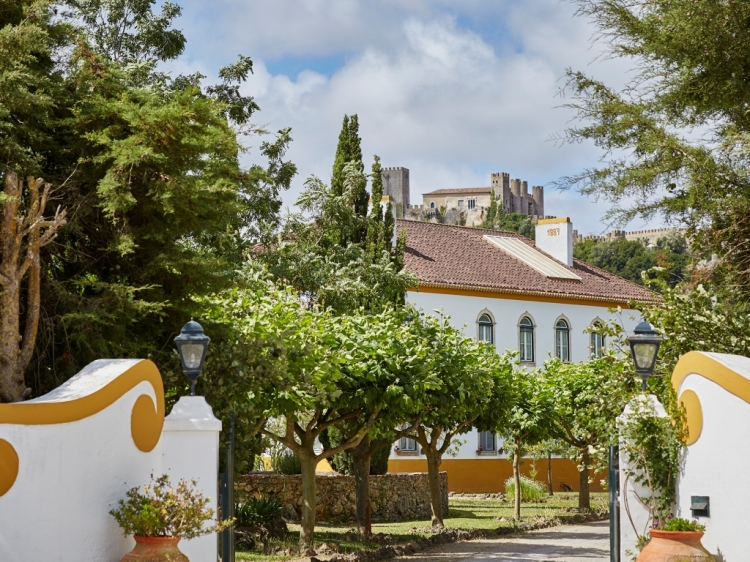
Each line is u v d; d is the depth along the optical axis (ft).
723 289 43.47
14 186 33.12
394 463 112.98
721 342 40.50
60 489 23.90
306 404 47.67
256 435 56.44
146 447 27.94
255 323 44.91
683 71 43.52
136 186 39.32
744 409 28.63
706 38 41.27
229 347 41.16
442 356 60.54
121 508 25.79
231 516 32.12
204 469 29.27
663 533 29.09
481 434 123.24
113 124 39.14
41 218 31.83
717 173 42.68
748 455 28.32
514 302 129.80
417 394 55.88
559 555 58.44
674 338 41.04
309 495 56.44
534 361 131.03
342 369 54.13
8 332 31.17
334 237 87.71
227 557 31.73
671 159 43.11
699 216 43.80
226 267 41.37
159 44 88.69
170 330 41.96
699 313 40.98
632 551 32.78
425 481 87.97
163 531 25.58
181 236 45.78
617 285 148.36
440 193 605.31
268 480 75.36
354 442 57.98
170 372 39.32
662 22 42.47
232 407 40.50
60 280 41.24
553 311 134.51
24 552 22.88
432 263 126.62
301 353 45.06
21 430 23.13
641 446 32.55
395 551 57.88
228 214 40.96
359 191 91.50
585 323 138.51
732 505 28.89
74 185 39.47
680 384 32.50
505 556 57.62
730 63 41.83
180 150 38.29
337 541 60.95
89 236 41.55
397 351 56.65
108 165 38.40
